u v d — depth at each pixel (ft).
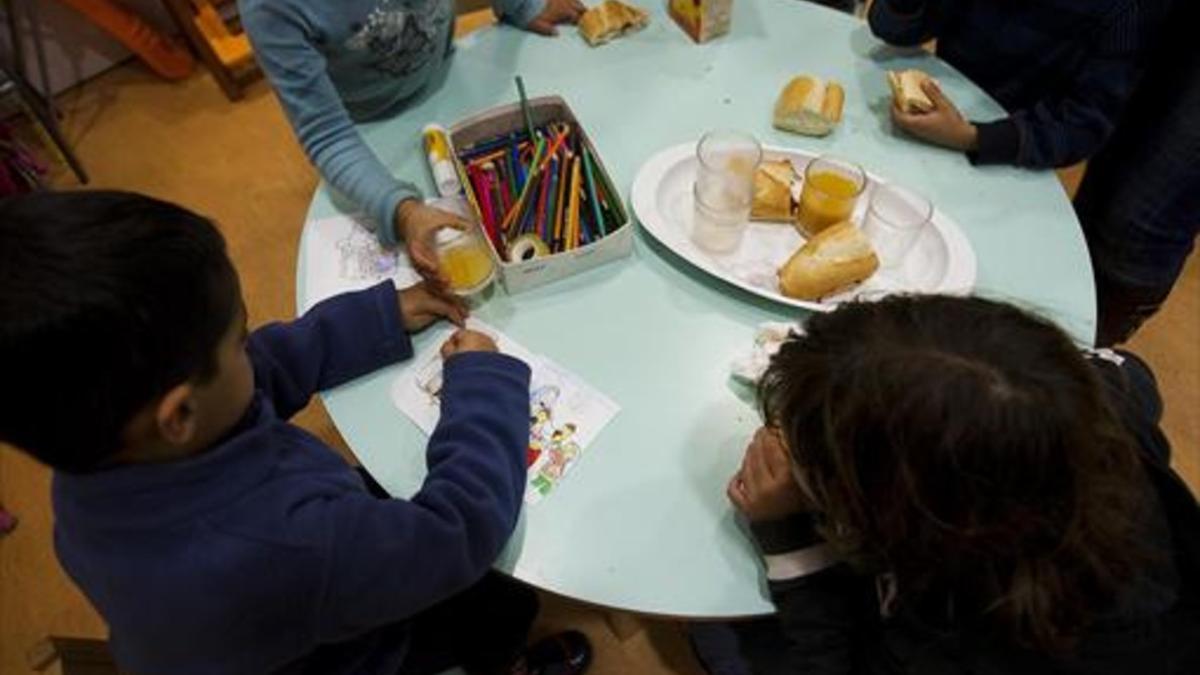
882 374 1.62
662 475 2.37
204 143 7.00
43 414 1.53
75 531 1.82
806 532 2.18
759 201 3.04
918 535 1.69
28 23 6.91
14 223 1.47
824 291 2.75
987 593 1.76
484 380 2.41
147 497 1.74
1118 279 4.13
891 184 3.10
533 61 3.73
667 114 3.46
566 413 2.50
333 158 3.14
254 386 2.14
